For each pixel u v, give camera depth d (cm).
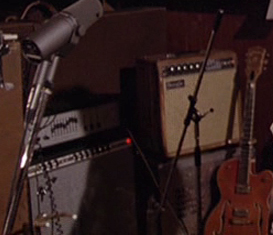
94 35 237
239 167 229
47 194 211
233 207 230
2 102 183
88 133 230
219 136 241
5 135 185
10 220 137
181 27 267
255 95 245
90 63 237
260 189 229
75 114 225
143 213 242
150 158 238
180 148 220
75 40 135
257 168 253
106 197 230
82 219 224
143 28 254
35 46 128
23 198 197
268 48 238
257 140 251
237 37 249
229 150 242
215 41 257
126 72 249
